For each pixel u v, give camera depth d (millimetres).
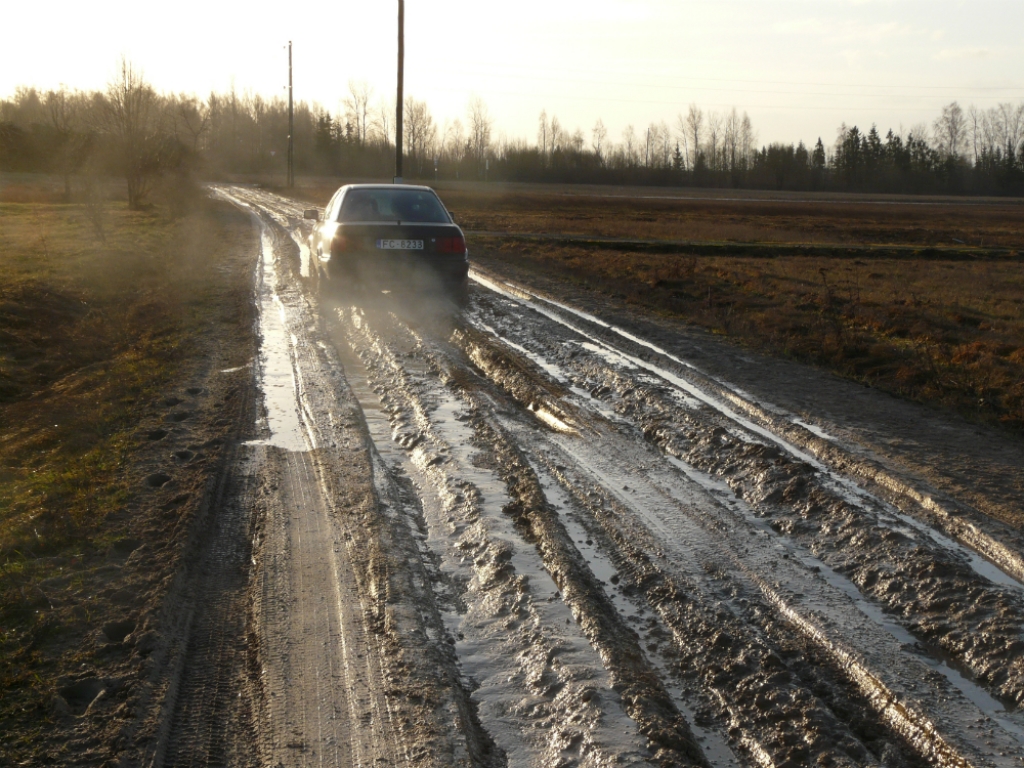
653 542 4629
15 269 15133
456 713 3131
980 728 3047
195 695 3236
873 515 4840
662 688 3312
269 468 5621
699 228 37062
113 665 3381
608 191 93125
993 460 5793
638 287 14516
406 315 11250
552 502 5152
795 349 9508
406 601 3924
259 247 20844
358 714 3135
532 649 3584
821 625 3760
